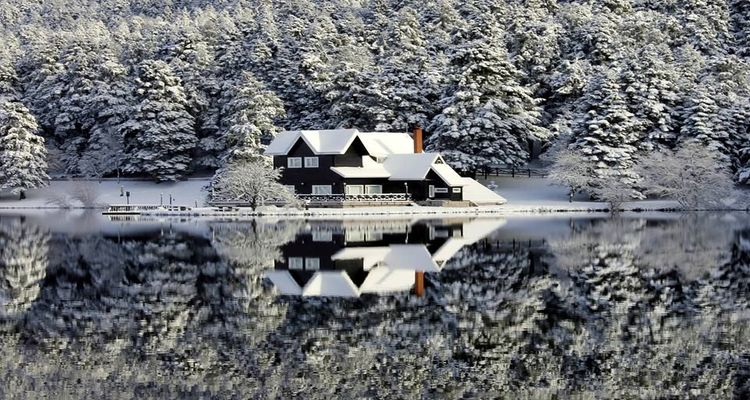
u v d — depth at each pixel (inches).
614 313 859.4
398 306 901.2
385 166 3157.0
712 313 858.8
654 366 644.1
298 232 1888.5
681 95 3454.7
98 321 832.9
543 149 3811.5
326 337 747.4
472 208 2837.1
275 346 713.6
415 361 662.5
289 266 1245.1
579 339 738.2
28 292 1026.1
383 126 3533.5
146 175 3878.0
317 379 612.1
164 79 3735.2
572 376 618.5
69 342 737.6
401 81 3627.0
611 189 2716.5
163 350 702.5
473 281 1082.7
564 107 3814.0
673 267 1226.0
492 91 3412.9
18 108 3570.4
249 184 2689.5
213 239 1708.9
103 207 3348.9
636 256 1363.2
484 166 3275.1
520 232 1859.0
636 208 2906.0
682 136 3260.3
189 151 3796.8
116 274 1179.9
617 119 3120.1
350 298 952.3
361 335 754.2
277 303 925.8
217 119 3907.5
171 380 611.8
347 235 1795.0
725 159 3093.0
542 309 882.8
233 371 634.8
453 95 3376.0
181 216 2645.2
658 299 944.9
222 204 2957.7
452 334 758.5
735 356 672.4
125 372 634.2
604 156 3043.8
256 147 3316.9
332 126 3725.4
